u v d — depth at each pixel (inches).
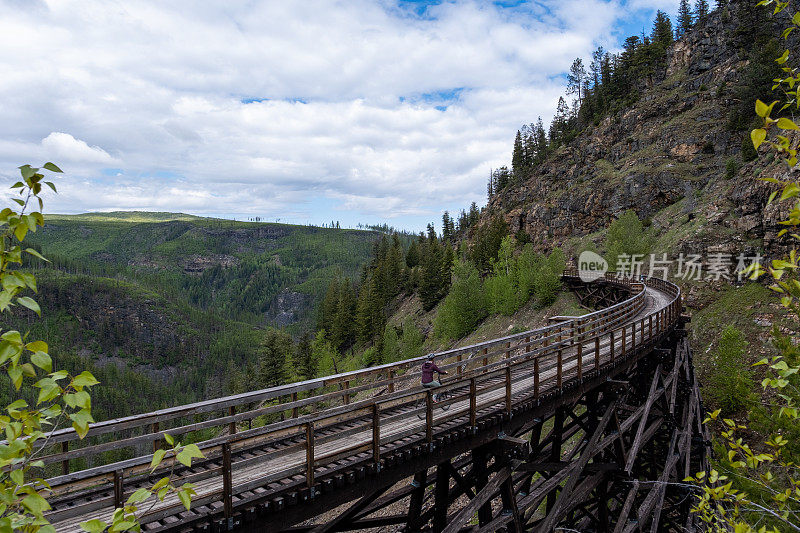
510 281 2177.7
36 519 71.9
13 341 64.6
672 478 561.6
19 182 68.4
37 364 67.2
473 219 5142.7
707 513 182.9
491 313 2239.2
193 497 191.2
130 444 183.6
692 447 671.8
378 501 299.0
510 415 336.8
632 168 2736.2
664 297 1309.1
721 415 993.5
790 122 84.1
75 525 185.3
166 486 83.6
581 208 2854.3
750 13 2812.5
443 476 312.0
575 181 3164.4
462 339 2263.8
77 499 199.0
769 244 1425.9
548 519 358.9
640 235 2039.9
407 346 2456.9
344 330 3353.8
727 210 1688.0
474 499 296.8
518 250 3093.0
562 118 4697.3
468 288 2276.1
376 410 250.5
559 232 2970.0
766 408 597.0
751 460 148.0
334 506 234.7
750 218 1552.7
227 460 194.1
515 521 327.6
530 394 375.9
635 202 2566.4
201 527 186.5
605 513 470.6
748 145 2005.4
